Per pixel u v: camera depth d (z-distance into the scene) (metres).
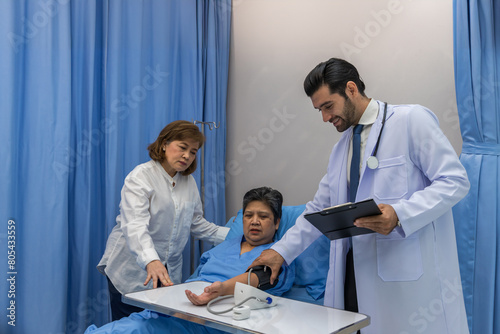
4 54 1.86
